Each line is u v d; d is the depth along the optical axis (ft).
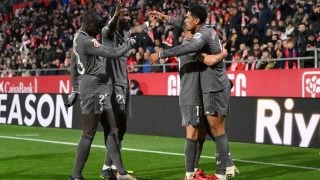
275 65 54.70
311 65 53.01
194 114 23.22
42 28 93.61
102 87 23.65
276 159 33.88
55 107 56.70
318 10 57.16
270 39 58.59
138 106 50.26
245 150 38.88
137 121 50.39
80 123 54.08
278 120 37.96
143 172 28.53
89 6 89.66
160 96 48.29
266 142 38.75
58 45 85.05
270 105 38.55
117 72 25.50
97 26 23.61
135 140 45.93
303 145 36.45
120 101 25.57
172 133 47.26
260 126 39.17
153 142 44.24
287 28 57.98
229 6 69.62
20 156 34.94
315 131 35.76
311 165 31.12
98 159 33.45
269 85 53.06
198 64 23.07
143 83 64.08
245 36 60.34
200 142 24.95
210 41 22.82
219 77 23.02
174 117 47.06
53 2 98.58
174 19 26.50
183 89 23.38
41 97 58.18
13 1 114.73
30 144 42.88
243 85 55.57
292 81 51.13
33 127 59.98
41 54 84.48
